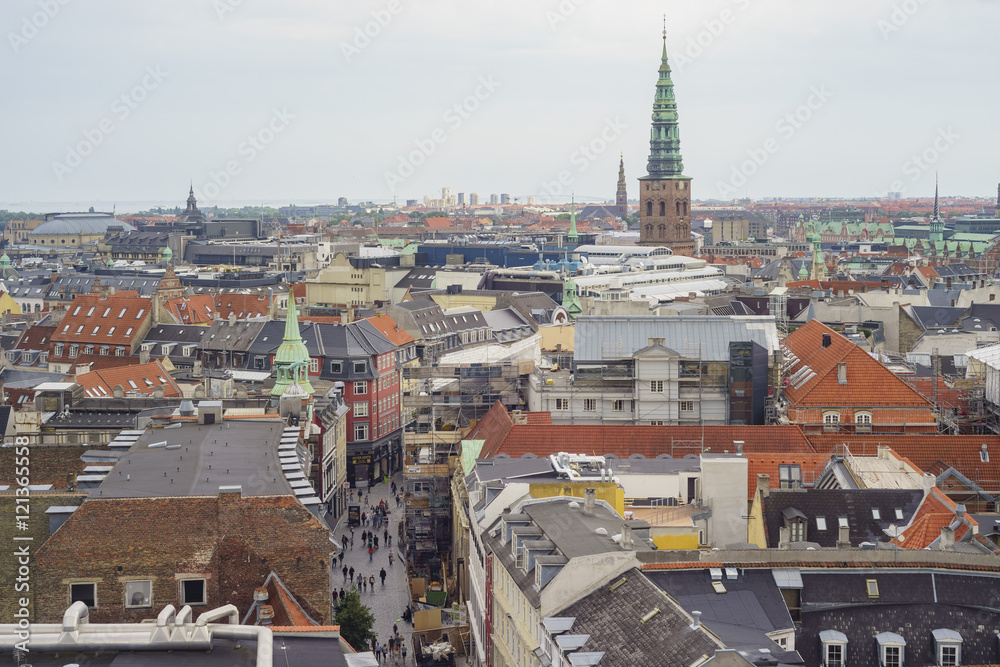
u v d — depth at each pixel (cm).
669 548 9188
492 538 10331
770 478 12150
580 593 7788
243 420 10794
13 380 19175
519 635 8750
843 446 13850
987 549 8312
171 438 9769
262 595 7394
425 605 13300
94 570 7438
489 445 14000
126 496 7606
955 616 7569
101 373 18162
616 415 16938
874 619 7575
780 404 16912
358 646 11031
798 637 7506
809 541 9919
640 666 6644
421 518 15038
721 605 7525
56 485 10150
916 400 15938
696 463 12038
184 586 7488
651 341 16800
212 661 5016
